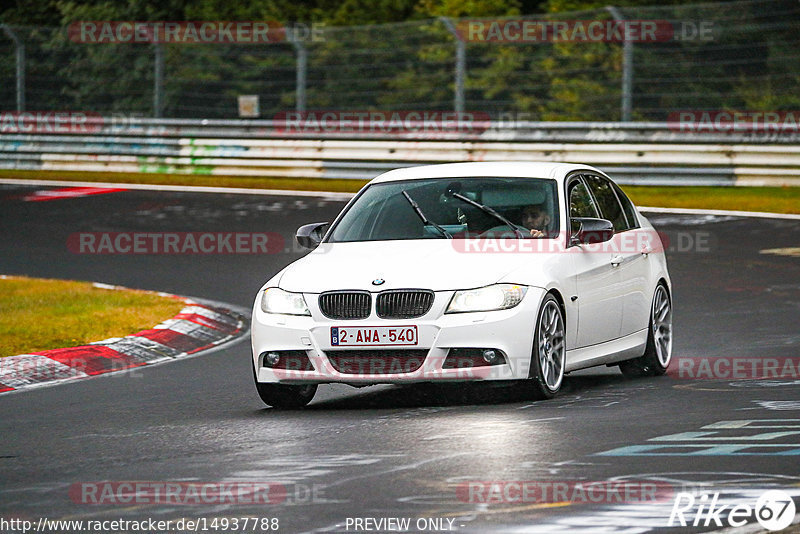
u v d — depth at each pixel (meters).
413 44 123.25
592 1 120.25
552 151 91.69
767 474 20.59
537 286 29.61
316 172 98.25
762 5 112.69
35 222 79.62
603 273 32.69
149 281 59.19
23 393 34.56
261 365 30.31
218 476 22.05
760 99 112.75
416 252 30.75
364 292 29.33
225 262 64.38
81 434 27.58
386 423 27.19
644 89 112.69
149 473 22.59
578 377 35.56
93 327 43.97
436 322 28.77
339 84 124.50
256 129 102.31
